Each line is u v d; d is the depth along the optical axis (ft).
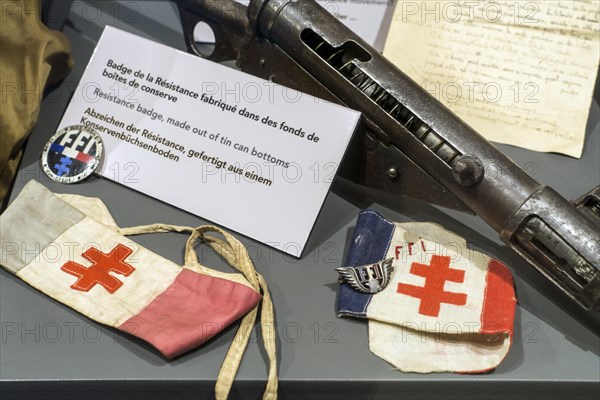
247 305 2.44
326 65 2.74
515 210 2.42
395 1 3.33
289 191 2.72
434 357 2.42
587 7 3.12
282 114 2.75
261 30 2.87
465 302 2.50
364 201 2.94
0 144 2.84
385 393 2.40
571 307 2.61
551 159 3.10
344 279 2.55
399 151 2.72
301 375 2.38
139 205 2.87
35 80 2.98
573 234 2.34
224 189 2.79
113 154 2.92
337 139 2.69
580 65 3.13
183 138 2.85
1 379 2.34
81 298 2.52
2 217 2.67
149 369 2.38
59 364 2.39
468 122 3.17
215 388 2.32
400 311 2.48
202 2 3.00
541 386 2.40
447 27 3.23
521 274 2.70
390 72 2.69
